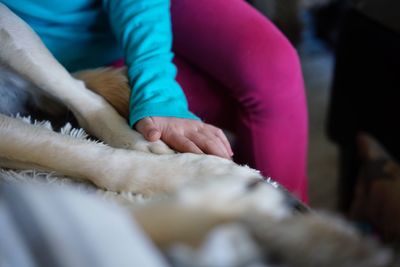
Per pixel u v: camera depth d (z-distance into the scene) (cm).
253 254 26
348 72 132
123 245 27
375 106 128
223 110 100
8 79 87
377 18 117
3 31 81
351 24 126
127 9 89
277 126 97
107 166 67
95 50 101
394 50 116
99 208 28
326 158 146
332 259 26
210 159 67
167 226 29
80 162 68
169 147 74
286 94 94
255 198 30
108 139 77
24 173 71
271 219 28
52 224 27
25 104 89
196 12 95
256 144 99
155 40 87
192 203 30
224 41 92
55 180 69
